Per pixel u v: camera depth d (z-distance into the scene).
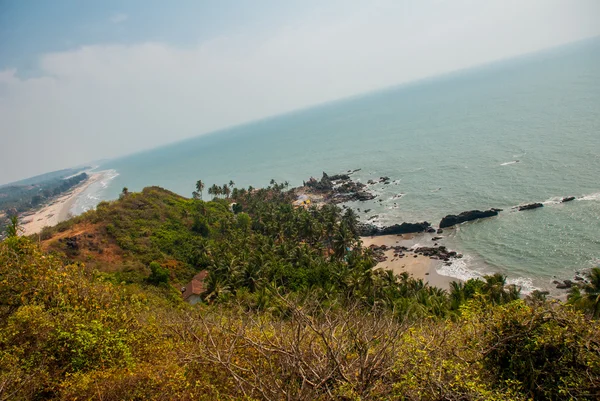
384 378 7.98
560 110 129.62
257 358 9.78
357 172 126.12
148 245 58.78
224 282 44.03
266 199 102.00
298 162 181.88
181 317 14.73
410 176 106.12
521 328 8.83
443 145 132.62
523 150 98.19
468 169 97.12
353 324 9.02
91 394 9.90
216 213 80.19
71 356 11.88
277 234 64.88
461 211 72.88
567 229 55.28
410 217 76.69
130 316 15.14
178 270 54.69
